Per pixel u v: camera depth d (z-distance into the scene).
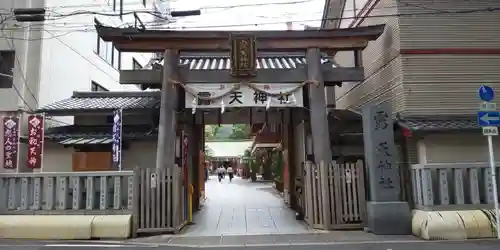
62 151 13.44
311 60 11.68
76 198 10.22
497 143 12.02
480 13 12.72
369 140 10.31
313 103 11.52
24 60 14.80
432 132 11.18
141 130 13.41
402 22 12.52
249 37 11.42
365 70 15.58
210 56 15.30
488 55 12.52
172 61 11.50
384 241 8.90
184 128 13.30
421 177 9.84
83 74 18.22
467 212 9.37
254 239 9.39
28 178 10.47
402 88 12.20
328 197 10.52
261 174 35.34
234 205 16.00
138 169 10.23
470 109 12.21
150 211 10.13
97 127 14.06
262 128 21.81
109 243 9.17
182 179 11.19
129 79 11.89
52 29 15.64
